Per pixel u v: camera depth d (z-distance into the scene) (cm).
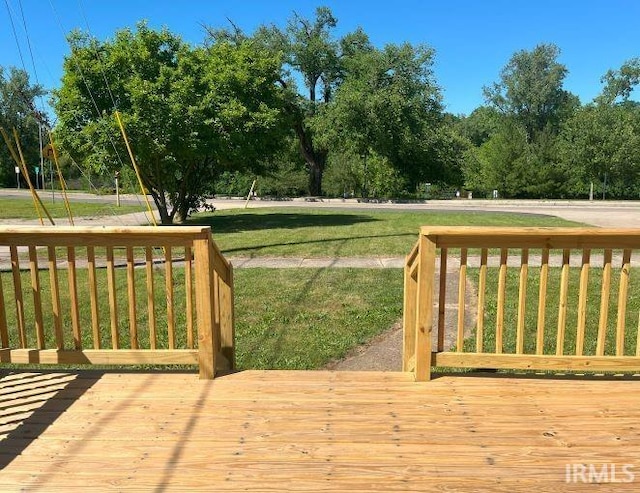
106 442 292
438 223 1748
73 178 5584
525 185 4209
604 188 3859
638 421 312
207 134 1658
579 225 1697
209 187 2089
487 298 711
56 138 1590
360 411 327
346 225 1717
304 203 3219
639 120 3872
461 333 374
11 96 5306
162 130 1555
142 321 619
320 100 3309
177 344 541
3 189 5134
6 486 251
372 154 3178
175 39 1747
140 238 371
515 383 370
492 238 357
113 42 1645
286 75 3192
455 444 286
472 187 4397
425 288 363
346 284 802
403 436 295
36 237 373
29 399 349
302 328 583
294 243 1272
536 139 4831
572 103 5516
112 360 386
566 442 288
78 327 388
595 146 3719
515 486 248
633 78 4900
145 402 343
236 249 1190
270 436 296
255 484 251
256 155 1880
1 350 387
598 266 947
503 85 5656
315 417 319
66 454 279
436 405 335
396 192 3384
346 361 487
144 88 1545
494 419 315
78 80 1541
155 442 291
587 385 366
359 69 3039
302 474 259
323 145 3047
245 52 1894
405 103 2895
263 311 655
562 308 364
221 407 335
